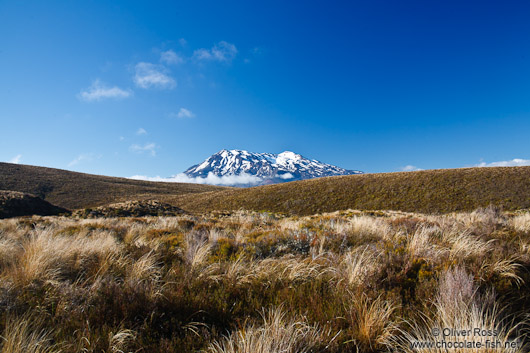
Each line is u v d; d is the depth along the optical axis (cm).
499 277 409
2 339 285
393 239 695
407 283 409
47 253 508
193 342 290
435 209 5297
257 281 434
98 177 12362
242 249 646
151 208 3934
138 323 320
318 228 945
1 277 421
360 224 892
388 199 6041
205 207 6906
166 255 614
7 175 9200
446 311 311
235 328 303
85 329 290
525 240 595
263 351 255
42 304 360
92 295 372
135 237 922
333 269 458
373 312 314
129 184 12006
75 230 1094
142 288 375
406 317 329
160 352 272
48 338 278
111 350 272
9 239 750
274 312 322
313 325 316
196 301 360
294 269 453
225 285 422
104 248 596
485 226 743
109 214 3538
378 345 288
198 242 679
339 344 288
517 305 350
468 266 438
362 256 459
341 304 359
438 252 501
